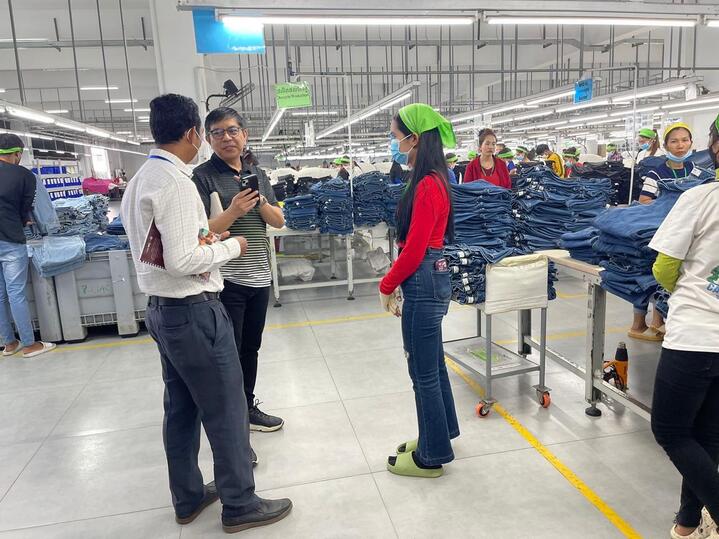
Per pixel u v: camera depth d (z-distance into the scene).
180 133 1.76
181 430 2.07
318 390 3.38
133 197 1.74
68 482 2.50
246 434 2.06
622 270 2.34
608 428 2.77
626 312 4.73
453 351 3.37
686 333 1.59
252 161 2.63
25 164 11.87
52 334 4.52
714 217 1.53
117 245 4.67
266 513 2.11
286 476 2.44
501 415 2.95
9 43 10.28
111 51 12.12
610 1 3.97
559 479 2.34
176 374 2.01
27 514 2.27
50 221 4.45
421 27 12.08
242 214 2.18
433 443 2.31
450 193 2.13
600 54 15.02
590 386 2.86
